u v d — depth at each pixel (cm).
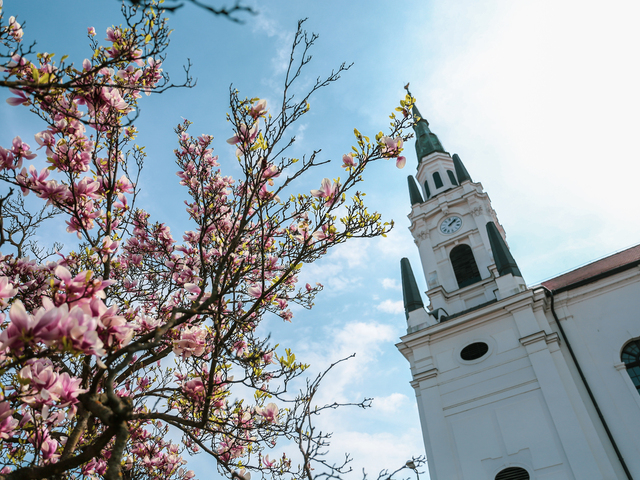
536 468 1706
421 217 3073
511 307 2155
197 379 536
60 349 268
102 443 362
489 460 1820
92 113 476
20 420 468
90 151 486
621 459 1633
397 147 554
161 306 682
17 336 260
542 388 1877
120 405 346
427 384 2175
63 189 459
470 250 2798
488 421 1925
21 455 489
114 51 482
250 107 516
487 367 2080
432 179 3438
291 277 748
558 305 2152
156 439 818
